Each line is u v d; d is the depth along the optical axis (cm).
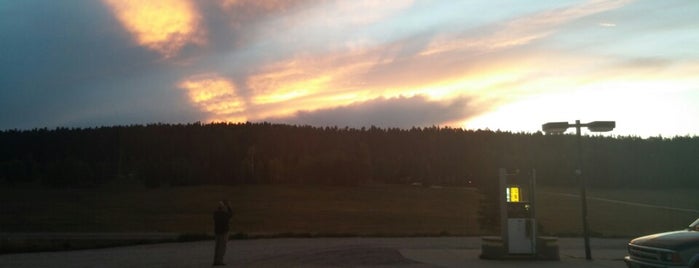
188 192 11394
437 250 2280
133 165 13600
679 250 1298
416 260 1916
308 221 7500
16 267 1666
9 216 8256
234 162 13025
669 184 12344
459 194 11481
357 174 12650
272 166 12788
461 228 6303
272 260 1892
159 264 1764
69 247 2402
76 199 10400
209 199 10556
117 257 1975
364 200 10519
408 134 16375
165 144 14462
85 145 14262
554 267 1733
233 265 1755
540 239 1969
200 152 14388
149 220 7931
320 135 15700
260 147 14800
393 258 1953
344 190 11862
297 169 12800
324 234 3547
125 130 14800
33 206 9481
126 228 6825
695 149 13188
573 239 3297
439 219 7794
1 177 12256
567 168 12300
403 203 10138
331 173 12669
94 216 8369
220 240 1747
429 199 10700
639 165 12412
